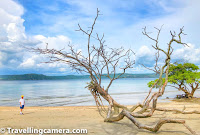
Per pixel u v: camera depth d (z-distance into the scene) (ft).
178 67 94.48
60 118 39.32
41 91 203.10
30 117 41.73
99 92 36.24
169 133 24.57
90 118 39.11
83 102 96.12
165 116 41.04
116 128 27.68
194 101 82.28
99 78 35.58
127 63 35.06
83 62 31.58
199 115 42.27
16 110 57.57
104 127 28.40
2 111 54.70
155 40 30.89
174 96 116.88
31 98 123.03
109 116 33.24
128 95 134.62
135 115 27.99
